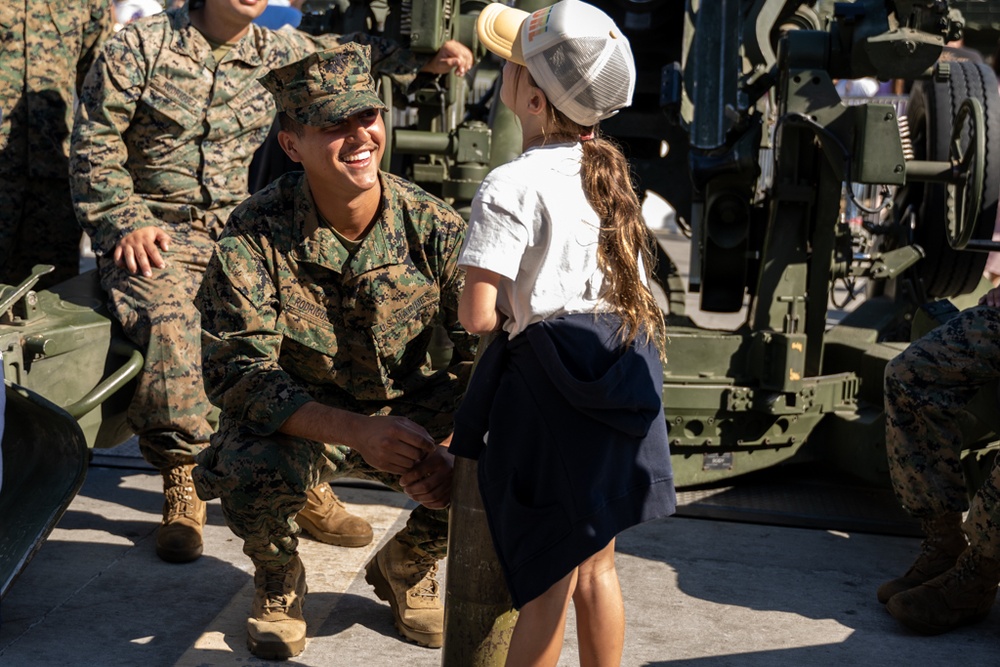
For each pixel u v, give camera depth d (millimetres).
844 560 3744
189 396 3582
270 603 2949
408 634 3035
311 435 2668
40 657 2875
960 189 3871
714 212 4523
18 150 4301
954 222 3885
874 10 4055
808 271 4227
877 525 4051
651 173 5230
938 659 3055
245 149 4062
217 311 2809
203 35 3912
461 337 3018
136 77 3791
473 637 2402
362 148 2742
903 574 3637
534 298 2219
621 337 2244
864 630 3221
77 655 2896
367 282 2873
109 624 3084
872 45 3982
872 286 5488
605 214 2242
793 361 4082
